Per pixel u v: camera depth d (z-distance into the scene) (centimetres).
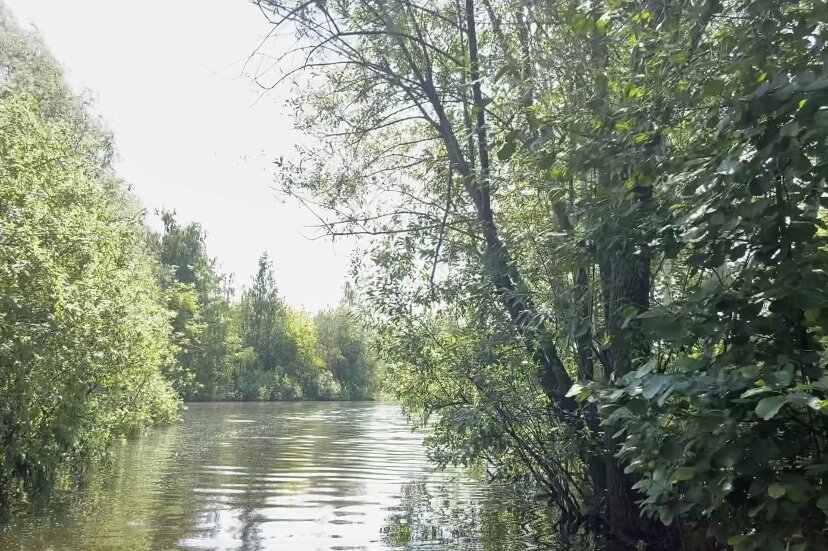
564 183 761
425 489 1622
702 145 564
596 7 641
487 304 1100
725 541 459
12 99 1477
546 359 1084
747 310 466
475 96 1095
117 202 3167
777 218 463
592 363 1026
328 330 8425
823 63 444
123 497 1436
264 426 3528
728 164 441
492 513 1329
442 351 1195
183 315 5228
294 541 1079
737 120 471
